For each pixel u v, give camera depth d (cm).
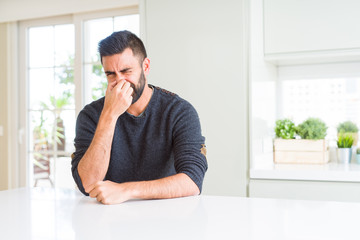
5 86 334
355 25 205
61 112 322
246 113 210
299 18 215
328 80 249
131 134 142
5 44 333
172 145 140
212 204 105
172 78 225
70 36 316
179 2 223
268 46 223
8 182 333
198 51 220
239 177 211
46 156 328
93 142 124
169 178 117
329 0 209
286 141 233
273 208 99
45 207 105
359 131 242
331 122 250
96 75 306
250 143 209
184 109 139
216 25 215
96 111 143
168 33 226
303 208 99
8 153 333
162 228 80
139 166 143
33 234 78
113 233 77
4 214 97
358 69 241
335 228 79
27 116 333
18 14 316
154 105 142
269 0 222
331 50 210
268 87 244
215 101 216
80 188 124
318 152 227
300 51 216
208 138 217
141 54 131
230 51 212
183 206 102
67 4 298
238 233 76
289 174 200
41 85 329
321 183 196
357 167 210
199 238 73
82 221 88
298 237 73
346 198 191
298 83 257
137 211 97
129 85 127
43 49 327
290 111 260
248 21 209
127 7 291
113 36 127
